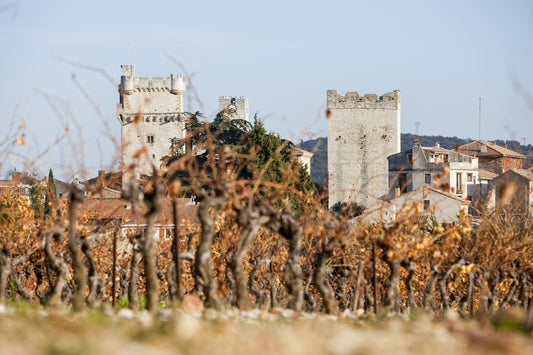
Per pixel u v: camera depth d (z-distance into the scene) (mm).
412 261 44031
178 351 15805
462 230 44188
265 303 47531
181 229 58594
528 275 55406
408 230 45406
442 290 46469
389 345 17422
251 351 16266
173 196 33656
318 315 30766
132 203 38750
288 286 35594
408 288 43938
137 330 18719
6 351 14234
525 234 52312
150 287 31062
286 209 35906
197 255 31828
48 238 33250
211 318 23344
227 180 34656
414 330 21641
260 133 138750
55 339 16375
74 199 32062
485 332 21469
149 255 30906
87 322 20250
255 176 40125
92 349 14883
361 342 17547
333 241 37719
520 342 19141
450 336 20406
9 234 47312
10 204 51844
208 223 31969
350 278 51750
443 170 41844
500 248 49844
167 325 18969
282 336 18531
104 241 52875
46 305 32875
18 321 20031
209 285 31625
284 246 65875
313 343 17781
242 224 33844
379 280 57188
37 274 51688
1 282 34250
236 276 33656
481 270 49906
